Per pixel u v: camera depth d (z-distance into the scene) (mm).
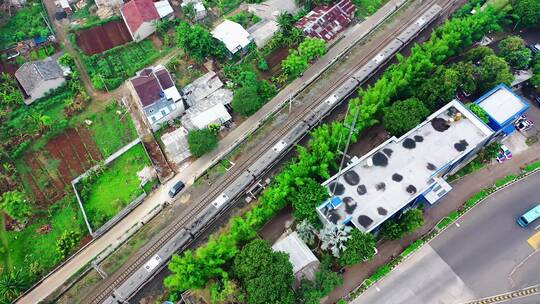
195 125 115125
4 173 110250
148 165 111500
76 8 144625
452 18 130500
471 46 126188
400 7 139375
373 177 95562
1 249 99000
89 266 97000
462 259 93625
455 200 101312
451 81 105188
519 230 96562
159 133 117500
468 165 105375
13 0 142500
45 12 142875
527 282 90375
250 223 93125
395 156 97875
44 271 96812
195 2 142625
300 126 111562
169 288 93562
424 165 96438
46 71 121938
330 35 132750
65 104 122250
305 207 91750
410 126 100500
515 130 110188
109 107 122062
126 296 90312
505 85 106312
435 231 97062
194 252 97688
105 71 128500
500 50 120188
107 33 138125
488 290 90062
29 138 115625
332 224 87938
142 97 114250
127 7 136375
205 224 98750
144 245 98750
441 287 90688
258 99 118438
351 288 91562
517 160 105938
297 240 92500
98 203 105812
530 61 118750
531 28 129125
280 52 132125
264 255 83188
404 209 94125
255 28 136000
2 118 118750
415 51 115312
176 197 105875
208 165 110688
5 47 133625
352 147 109812
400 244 96312
